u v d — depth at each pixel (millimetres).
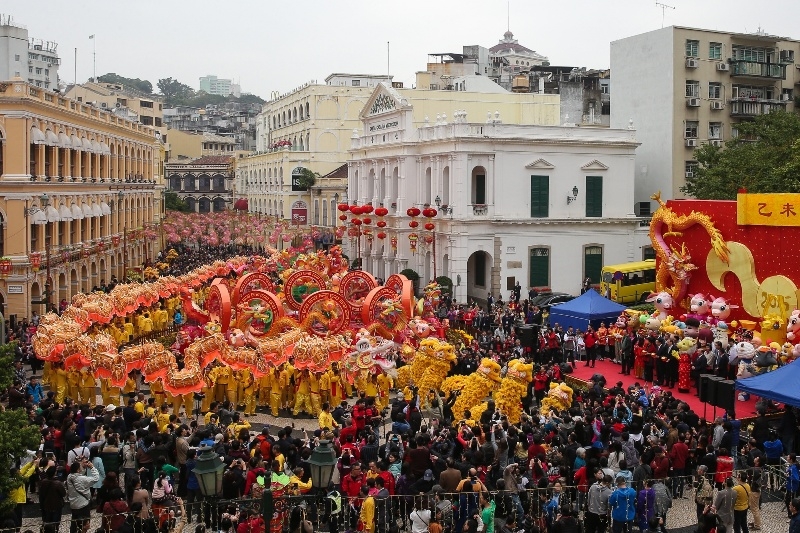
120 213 81812
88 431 27859
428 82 103188
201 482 18234
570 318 47031
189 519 23484
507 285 65312
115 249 78062
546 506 21984
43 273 56688
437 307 54719
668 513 25156
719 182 62875
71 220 63906
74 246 63594
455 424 29891
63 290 61875
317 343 36219
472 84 100625
